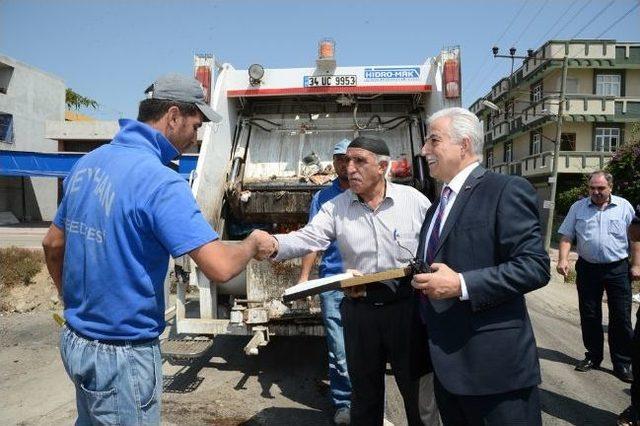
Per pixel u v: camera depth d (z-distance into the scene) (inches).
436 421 97.8
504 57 656.4
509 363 72.2
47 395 145.5
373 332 100.5
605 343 215.9
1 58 898.1
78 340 67.4
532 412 74.4
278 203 188.4
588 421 136.5
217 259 65.9
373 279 86.1
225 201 190.7
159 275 68.9
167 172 67.5
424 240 88.0
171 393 149.7
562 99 691.4
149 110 72.3
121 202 65.2
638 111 954.7
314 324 152.5
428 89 195.2
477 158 80.9
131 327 66.2
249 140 207.3
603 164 927.7
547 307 297.4
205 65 188.4
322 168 197.9
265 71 198.5
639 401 127.9
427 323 78.9
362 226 105.5
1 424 126.6
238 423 130.0
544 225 956.0
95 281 66.1
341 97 203.6
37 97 1000.9
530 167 1047.6
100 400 66.6
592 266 173.9
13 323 225.6
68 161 779.4
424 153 84.0
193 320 154.8
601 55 945.5
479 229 74.3
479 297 70.4
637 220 148.3
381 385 104.9
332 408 139.9
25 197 965.8
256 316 147.3
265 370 170.7
